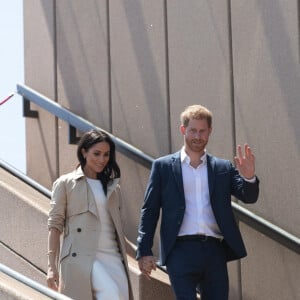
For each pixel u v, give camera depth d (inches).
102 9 957.8
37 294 577.9
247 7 829.2
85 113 967.6
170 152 882.8
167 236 659.4
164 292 777.6
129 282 659.4
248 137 822.5
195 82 867.4
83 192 662.5
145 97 909.8
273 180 802.8
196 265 653.3
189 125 665.0
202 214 660.1
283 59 800.3
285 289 791.1
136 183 909.2
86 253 646.5
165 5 897.5
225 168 671.1
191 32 873.5
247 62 826.8
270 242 803.4
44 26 1021.2
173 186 664.4
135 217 908.6
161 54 898.1
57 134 991.6
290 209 789.2
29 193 901.2
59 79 999.6
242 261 820.6
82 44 976.3
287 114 795.4
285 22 800.3
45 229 821.9
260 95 815.7
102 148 663.1
